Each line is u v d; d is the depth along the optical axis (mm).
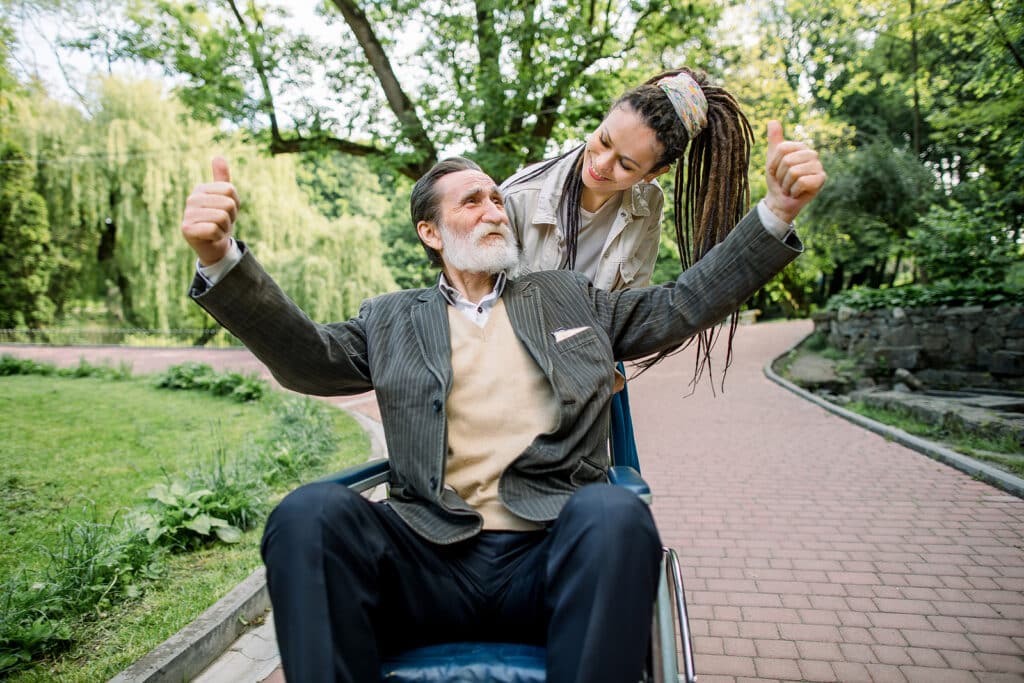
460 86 9719
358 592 1254
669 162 1919
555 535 1314
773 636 2662
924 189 13562
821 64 16688
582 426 1591
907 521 3982
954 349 8812
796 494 4625
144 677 2168
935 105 12438
